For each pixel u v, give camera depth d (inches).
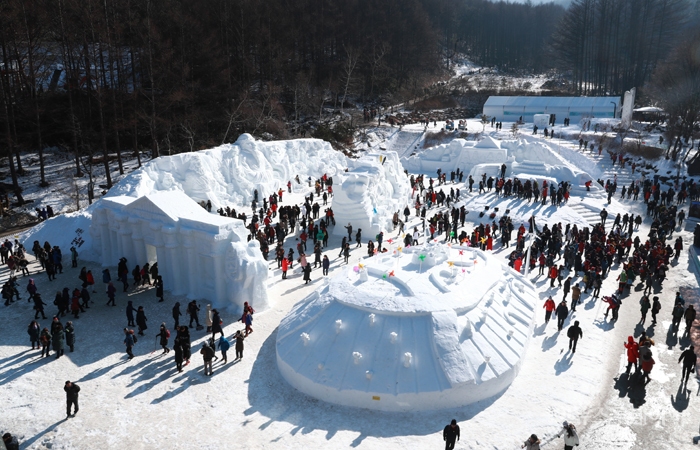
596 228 1387.8
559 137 2593.5
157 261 1104.8
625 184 2012.8
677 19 3705.7
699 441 658.2
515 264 1206.9
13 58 2208.4
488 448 631.2
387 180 1736.0
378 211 1525.6
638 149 2235.5
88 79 2171.5
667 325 965.2
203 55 2566.4
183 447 639.1
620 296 1091.9
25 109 2192.4
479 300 832.3
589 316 999.0
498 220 1617.9
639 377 794.2
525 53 5452.8
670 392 759.7
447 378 703.7
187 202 1136.8
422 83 3846.0
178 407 717.3
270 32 2918.3
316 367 740.0
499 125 2824.8
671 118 2297.0
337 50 3513.8
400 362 716.0
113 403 725.9
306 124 2930.6
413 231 1496.1
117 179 2004.2
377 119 3206.2
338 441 644.1
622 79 3937.0
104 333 927.0
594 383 777.6
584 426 685.3
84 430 673.0
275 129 2684.5
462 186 2031.3
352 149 2802.7
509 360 766.5
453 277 883.4
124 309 1020.5
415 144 2834.6
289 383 769.6
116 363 830.5
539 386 763.4
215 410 710.5
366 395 701.3
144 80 2679.6
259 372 802.8
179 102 2410.2
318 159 2112.5
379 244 1331.2
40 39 2246.6
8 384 767.7
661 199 1745.8
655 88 2829.7
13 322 973.8
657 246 1261.1
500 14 5743.1
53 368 813.9
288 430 666.2
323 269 1182.3
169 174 1563.7
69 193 1847.9
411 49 3809.1
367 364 719.1
